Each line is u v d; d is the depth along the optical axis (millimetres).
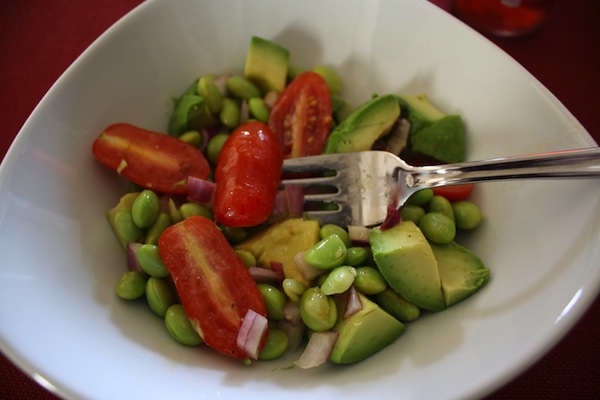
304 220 257
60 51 320
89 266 242
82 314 229
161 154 262
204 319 233
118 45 261
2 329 205
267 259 251
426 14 266
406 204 255
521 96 245
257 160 256
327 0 277
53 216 239
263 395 217
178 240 238
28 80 312
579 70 312
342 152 263
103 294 240
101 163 260
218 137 276
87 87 255
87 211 250
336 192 268
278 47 283
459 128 264
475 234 255
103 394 201
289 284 239
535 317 209
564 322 200
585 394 244
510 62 248
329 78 286
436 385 206
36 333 212
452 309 234
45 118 242
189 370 226
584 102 302
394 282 233
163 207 260
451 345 222
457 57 264
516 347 203
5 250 222
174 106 283
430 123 265
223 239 244
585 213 215
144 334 236
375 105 262
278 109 279
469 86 262
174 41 275
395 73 282
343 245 240
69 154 249
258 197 252
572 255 214
